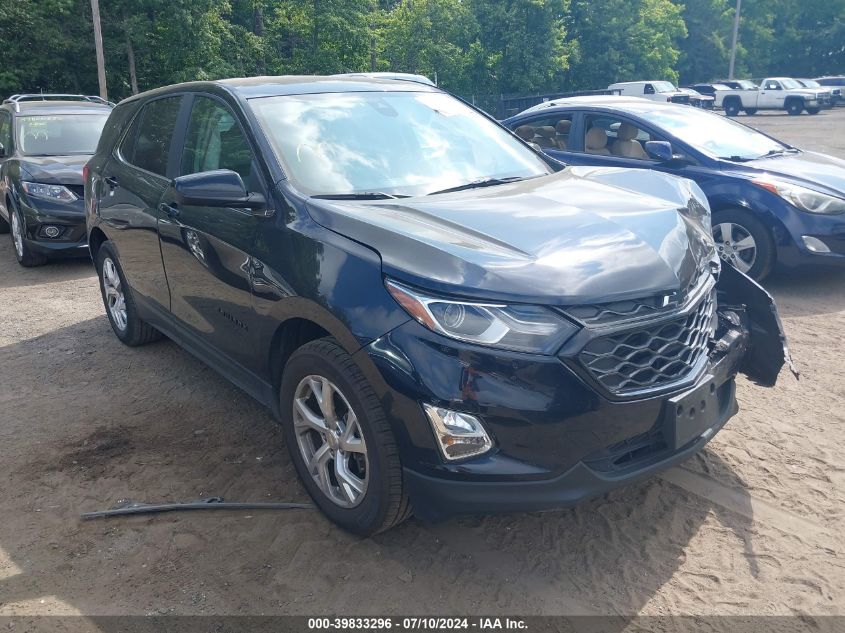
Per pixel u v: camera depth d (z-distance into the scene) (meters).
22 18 28.19
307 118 3.81
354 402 2.84
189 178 3.20
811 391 4.48
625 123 7.41
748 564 2.91
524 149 4.32
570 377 2.57
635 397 2.68
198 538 3.15
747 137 7.45
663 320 2.75
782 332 3.51
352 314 2.78
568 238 2.89
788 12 66.12
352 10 34.84
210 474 3.67
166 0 28.84
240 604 2.76
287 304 3.12
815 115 37.75
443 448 2.62
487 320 2.57
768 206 6.35
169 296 4.38
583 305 2.61
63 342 5.68
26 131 9.05
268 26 37.06
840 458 3.69
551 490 2.63
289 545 3.09
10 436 4.12
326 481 3.15
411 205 3.22
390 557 3.01
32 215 7.79
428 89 4.54
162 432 4.14
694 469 3.62
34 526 3.26
